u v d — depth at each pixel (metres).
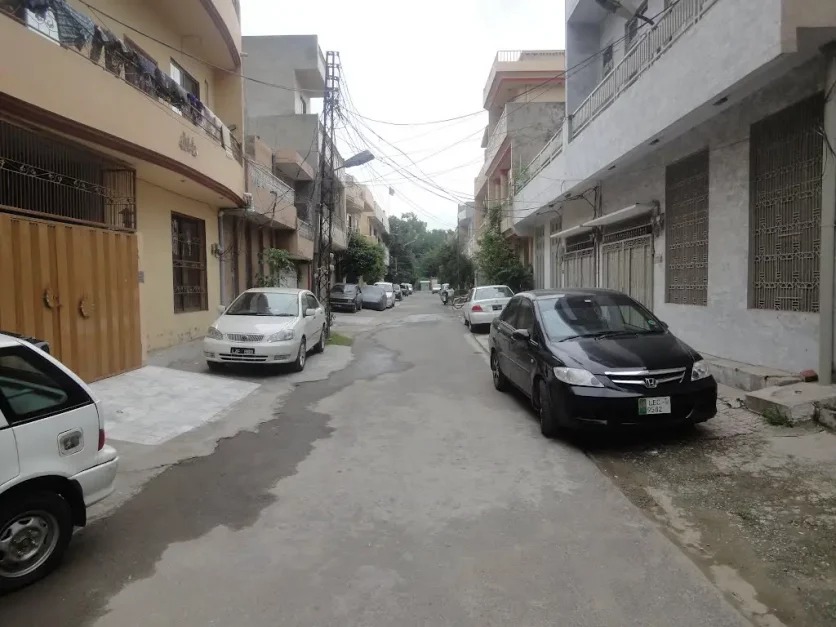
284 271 21.95
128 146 9.36
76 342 8.40
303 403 8.59
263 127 26.98
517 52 27.98
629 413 5.77
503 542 4.01
